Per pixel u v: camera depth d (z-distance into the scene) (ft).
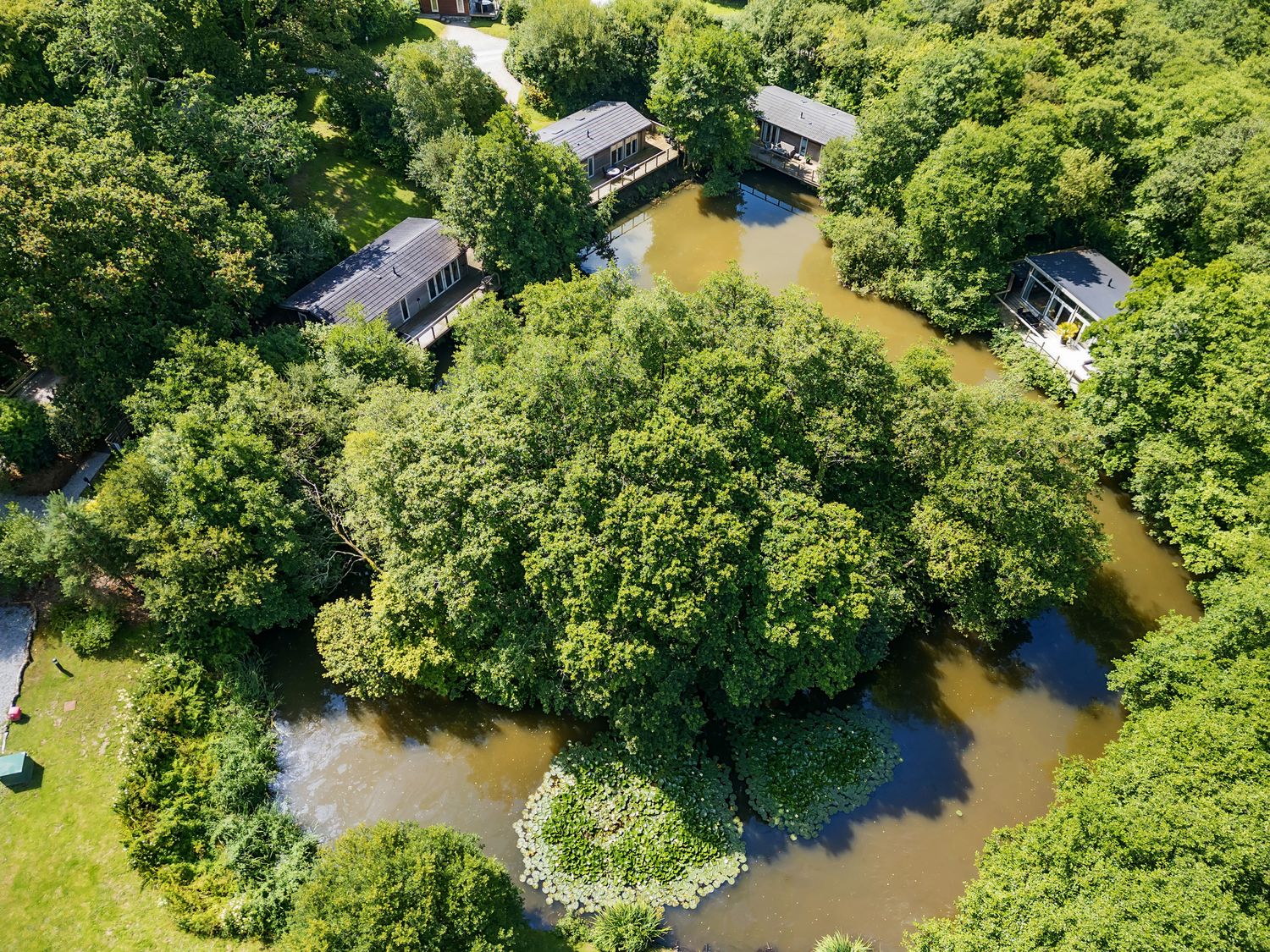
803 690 119.34
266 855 95.76
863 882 98.53
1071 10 223.10
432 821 103.40
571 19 223.92
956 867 100.22
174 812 96.94
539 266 174.70
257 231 145.89
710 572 94.73
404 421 118.83
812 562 96.99
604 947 90.43
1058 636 128.26
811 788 107.45
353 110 203.62
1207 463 128.77
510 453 100.78
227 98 173.06
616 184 222.48
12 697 105.09
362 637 112.37
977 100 186.60
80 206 118.32
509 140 163.84
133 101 141.38
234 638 116.37
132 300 124.67
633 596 92.53
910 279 188.14
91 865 92.32
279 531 113.80
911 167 191.83
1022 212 171.22
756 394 107.65
